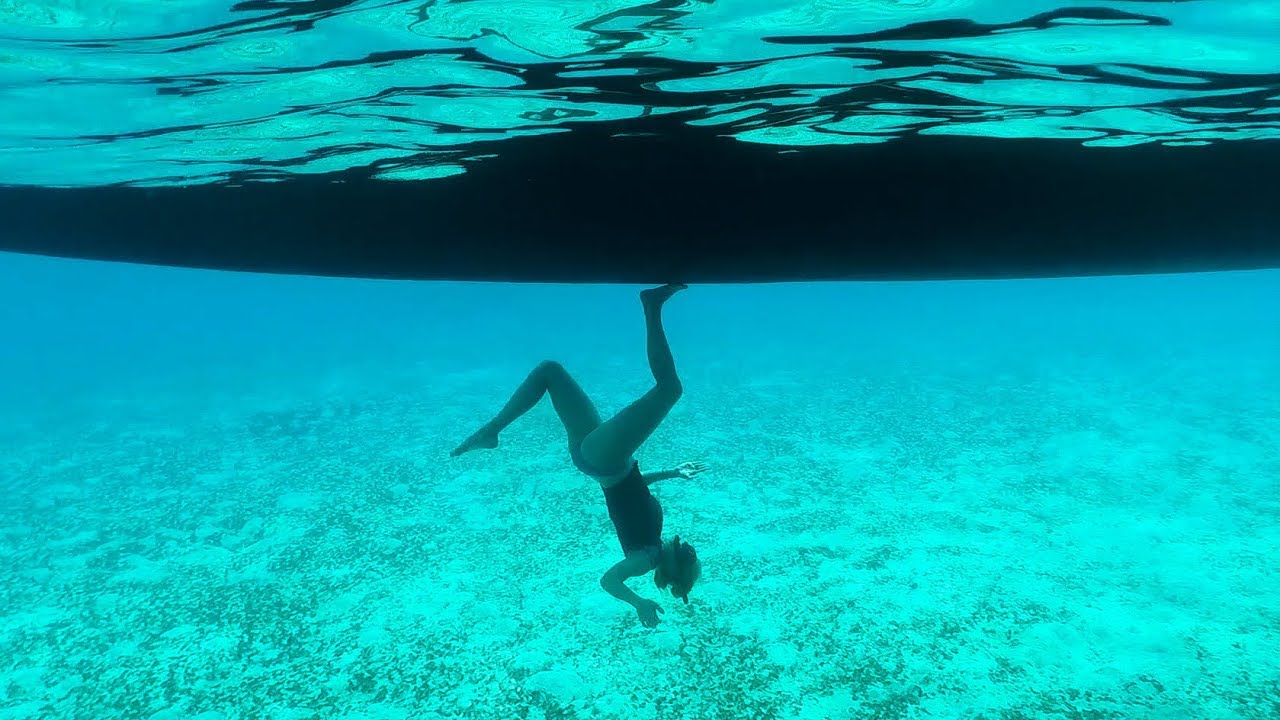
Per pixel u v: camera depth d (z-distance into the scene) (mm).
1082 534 6172
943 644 4566
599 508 7117
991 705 3977
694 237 3109
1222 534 5996
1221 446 8500
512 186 3219
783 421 10727
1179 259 2893
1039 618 4820
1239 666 4195
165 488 8539
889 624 4820
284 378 17828
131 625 5203
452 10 2352
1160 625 4664
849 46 2568
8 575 6152
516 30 2496
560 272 3432
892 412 11117
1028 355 17609
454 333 39094
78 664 4738
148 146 4000
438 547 6379
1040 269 3004
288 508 7602
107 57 2775
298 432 11227
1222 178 2643
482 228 3402
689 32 2490
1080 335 24438
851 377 14617
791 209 2953
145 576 6020
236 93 3156
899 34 2455
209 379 18562
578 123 3430
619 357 20891
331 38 2598
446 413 12383
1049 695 4039
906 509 6945
